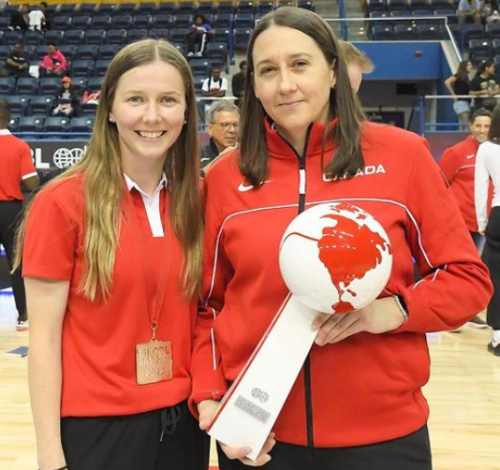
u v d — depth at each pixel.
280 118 1.19
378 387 1.17
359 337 1.17
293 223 1.08
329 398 1.17
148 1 13.75
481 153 3.63
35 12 12.06
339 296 1.02
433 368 3.38
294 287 1.06
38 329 1.24
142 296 1.26
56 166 6.20
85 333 1.26
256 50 1.20
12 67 10.09
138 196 1.31
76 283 1.25
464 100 6.32
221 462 1.29
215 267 1.31
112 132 1.30
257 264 1.18
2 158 3.84
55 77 10.00
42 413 1.22
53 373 1.24
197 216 1.33
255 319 1.19
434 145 5.91
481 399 2.93
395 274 1.16
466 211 4.17
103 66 10.25
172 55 1.28
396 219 1.17
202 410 1.22
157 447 1.29
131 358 1.26
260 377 1.11
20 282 4.03
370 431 1.17
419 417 1.21
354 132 1.19
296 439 1.18
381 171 1.18
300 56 1.16
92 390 1.24
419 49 10.04
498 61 9.59
